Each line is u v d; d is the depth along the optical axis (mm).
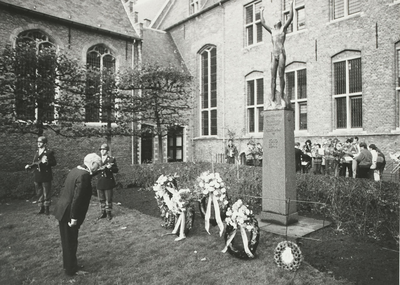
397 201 5461
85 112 14461
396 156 9883
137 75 14414
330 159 11664
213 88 19953
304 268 4188
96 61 16812
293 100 15156
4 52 10578
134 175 11391
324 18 13719
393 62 11484
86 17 16328
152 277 4008
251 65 17094
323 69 13727
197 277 3998
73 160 15391
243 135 17469
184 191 5695
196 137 20609
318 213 6977
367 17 12227
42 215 7309
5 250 5062
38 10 14305
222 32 18859
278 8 15734
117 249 5047
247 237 4840
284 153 6148
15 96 11062
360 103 12688
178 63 21141
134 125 17609
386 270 3949
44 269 4301
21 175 9328
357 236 5309
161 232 5949
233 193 7785
